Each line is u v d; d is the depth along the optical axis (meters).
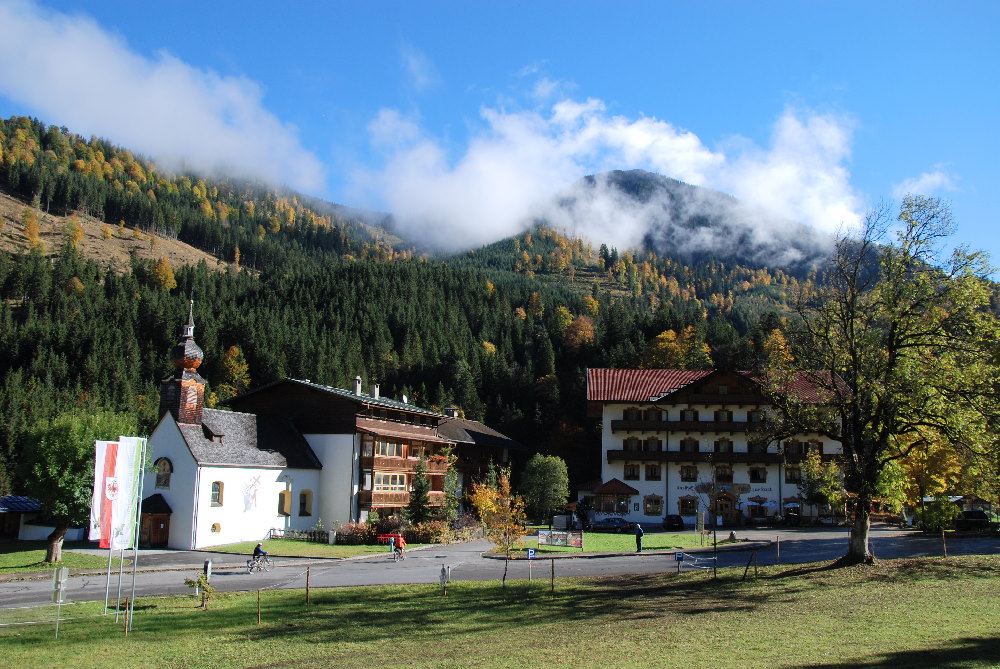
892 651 17.88
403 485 69.06
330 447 63.69
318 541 55.03
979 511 55.84
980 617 21.89
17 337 137.50
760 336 111.62
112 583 36.50
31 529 59.69
